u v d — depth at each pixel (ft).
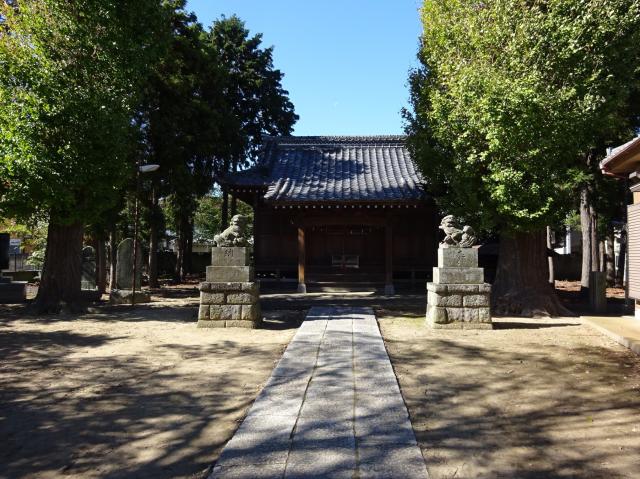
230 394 16.67
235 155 75.10
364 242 61.11
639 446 12.12
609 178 54.13
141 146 53.06
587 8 30.40
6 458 11.80
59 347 24.67
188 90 57.98
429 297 31.30
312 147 69.92
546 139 30.73
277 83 94.63
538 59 31.32
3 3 36.86
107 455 11.87
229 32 89.61
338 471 10.44
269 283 60.18
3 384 18.07
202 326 29.96
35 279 72.08
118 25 37.50
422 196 52.80
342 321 31.83
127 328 30.42
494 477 10.46
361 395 15.93
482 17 33.09
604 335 26.99
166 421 14.12
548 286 36.88
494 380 18.06
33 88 33.37
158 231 68.28
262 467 10.66
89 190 36.76
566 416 14.28
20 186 33.47
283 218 61.46
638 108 45.88
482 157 32.07
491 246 56.90
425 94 39.47
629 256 30.63
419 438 12.64
